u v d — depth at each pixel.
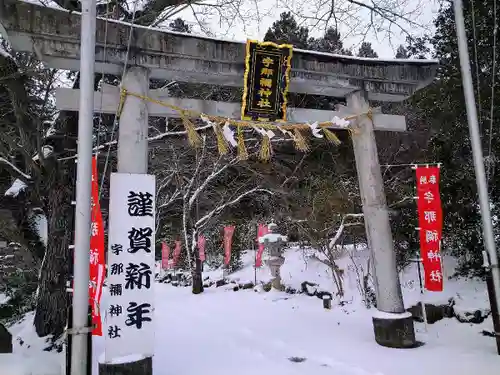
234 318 9.77
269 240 13.57
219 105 6.54
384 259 6.94
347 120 7.07
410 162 12.49
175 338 7.82
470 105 4.79
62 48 5.61
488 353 6.06
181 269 21.27
